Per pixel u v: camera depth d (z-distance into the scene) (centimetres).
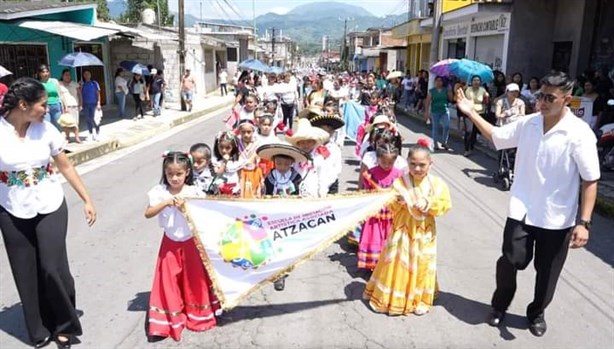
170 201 367
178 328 384
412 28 2688
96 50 2016
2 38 1405
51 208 352
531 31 1562
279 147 442
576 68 1435
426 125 1741
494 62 1734
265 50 6881
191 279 388
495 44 1730
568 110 363
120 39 2086
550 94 347
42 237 348
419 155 397
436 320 419
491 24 1711
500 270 394
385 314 428
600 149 981
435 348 378
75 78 1766
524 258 383
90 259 538
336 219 402
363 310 435
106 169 1009
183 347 375
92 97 1234
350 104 1088
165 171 369
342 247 582
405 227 418
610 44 1406
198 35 3006
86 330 397
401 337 392
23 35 1486
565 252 376
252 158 549
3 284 480
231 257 384
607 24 1404
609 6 1392
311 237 400
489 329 405
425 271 421
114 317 417
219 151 534
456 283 488
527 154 376
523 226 381
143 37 1878
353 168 1008
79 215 692
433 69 1228
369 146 516
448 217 696
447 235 624
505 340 389
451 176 949
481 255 561
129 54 2181
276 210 390
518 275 503
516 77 1236
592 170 351
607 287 482
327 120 550
